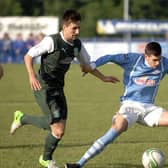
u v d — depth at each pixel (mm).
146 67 18000
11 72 68750
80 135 25766
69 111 34531
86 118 31516
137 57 18172
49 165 18750
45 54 18297
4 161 19984
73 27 17812
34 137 25141
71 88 50188
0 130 27281
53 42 18078
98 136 25594
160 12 140375
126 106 18094
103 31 99562
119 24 98625
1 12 144750
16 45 90625
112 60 18312
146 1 139250
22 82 55750
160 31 98375
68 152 21703
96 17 138000
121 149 22141
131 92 18188
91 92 46812
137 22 98250
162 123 17984
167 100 41062
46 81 18453
